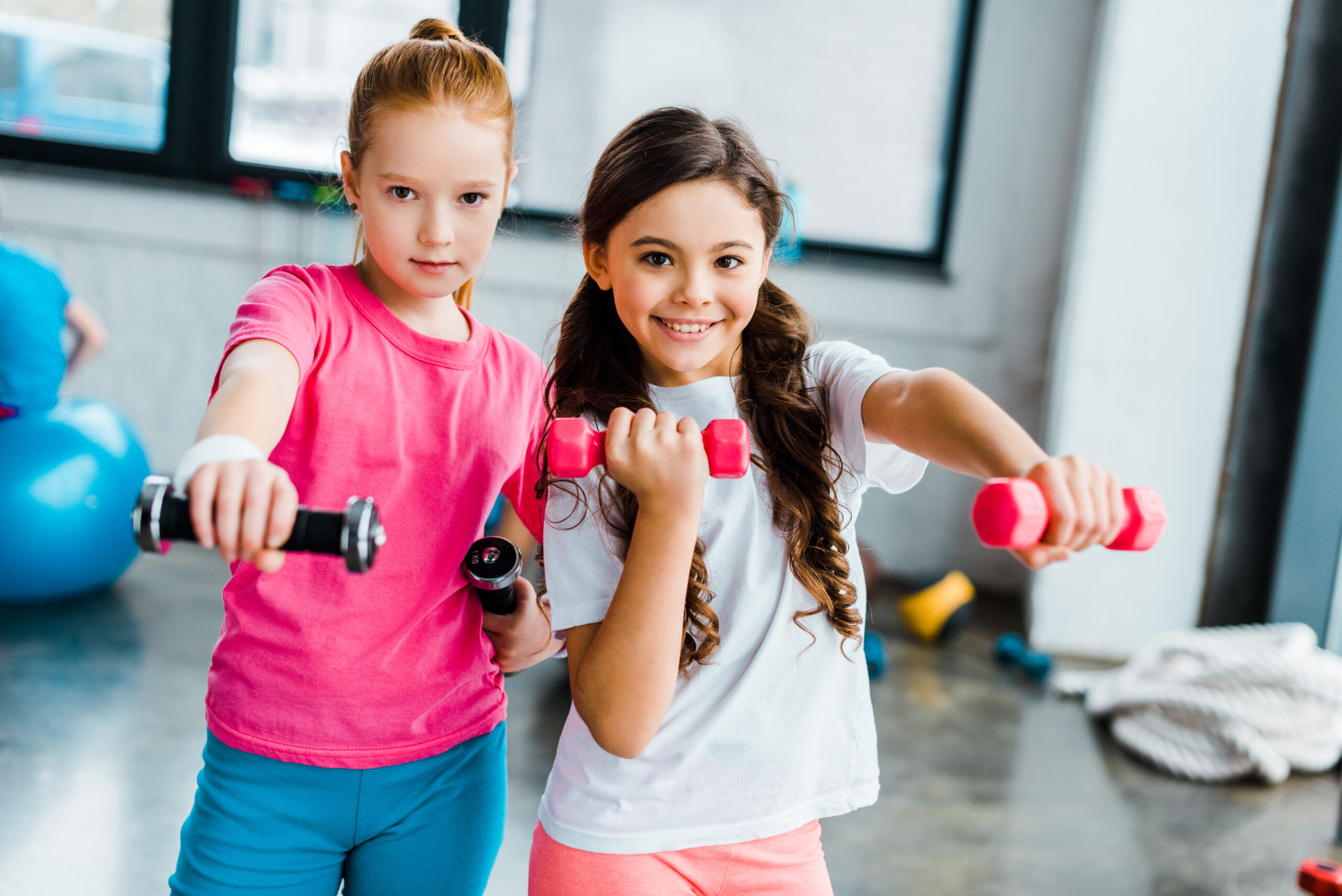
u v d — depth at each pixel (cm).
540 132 371
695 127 89
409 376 102
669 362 91
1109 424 296
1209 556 294
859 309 371
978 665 295
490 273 370
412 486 101
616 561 90
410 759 101
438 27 102
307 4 370
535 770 208
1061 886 182
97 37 370
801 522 91
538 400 113
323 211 367
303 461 99
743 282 90
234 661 99
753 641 91
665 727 90
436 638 102
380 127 95
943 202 369
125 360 377
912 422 84
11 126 374
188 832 100
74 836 175
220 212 368
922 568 384
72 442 274
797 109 371
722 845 89
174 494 64
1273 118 281
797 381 97
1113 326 294
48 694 226
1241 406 284
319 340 99
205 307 374
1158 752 234
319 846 100
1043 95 359
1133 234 291
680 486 79
